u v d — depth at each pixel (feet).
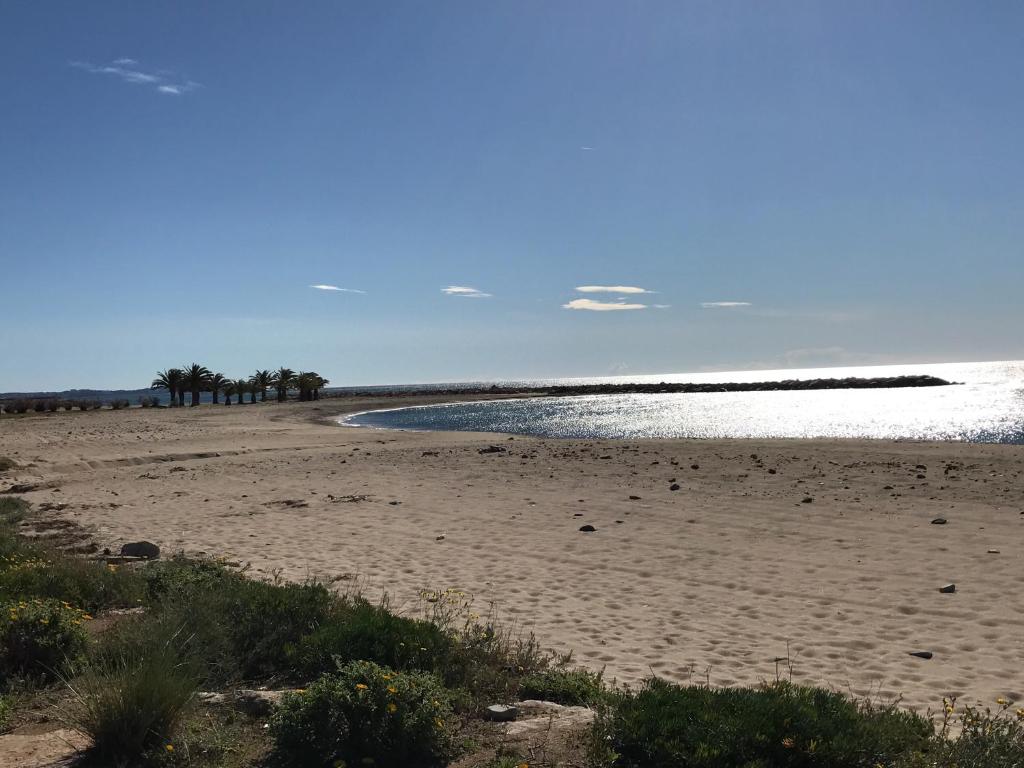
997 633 26.27
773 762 13.85
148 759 14.52
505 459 86.53
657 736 14.42
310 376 392.06
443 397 460.14
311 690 15.33
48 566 31.09
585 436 170.19
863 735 14.34
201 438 135.74
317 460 93.35
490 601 32.17
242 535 48.21
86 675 17.38
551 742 15.37
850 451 83.92
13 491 75.51
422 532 47.29
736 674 23.16
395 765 14.67
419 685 16.07
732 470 69.77
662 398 414.21
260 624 22.93
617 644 26.32
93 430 163.02
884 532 42.37
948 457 75.77
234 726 16.35
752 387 503.61
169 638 20.13
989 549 37.37
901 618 28.43
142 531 50.70
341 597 28.68
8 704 17.47
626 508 53.16
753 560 37.91
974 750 14.64
